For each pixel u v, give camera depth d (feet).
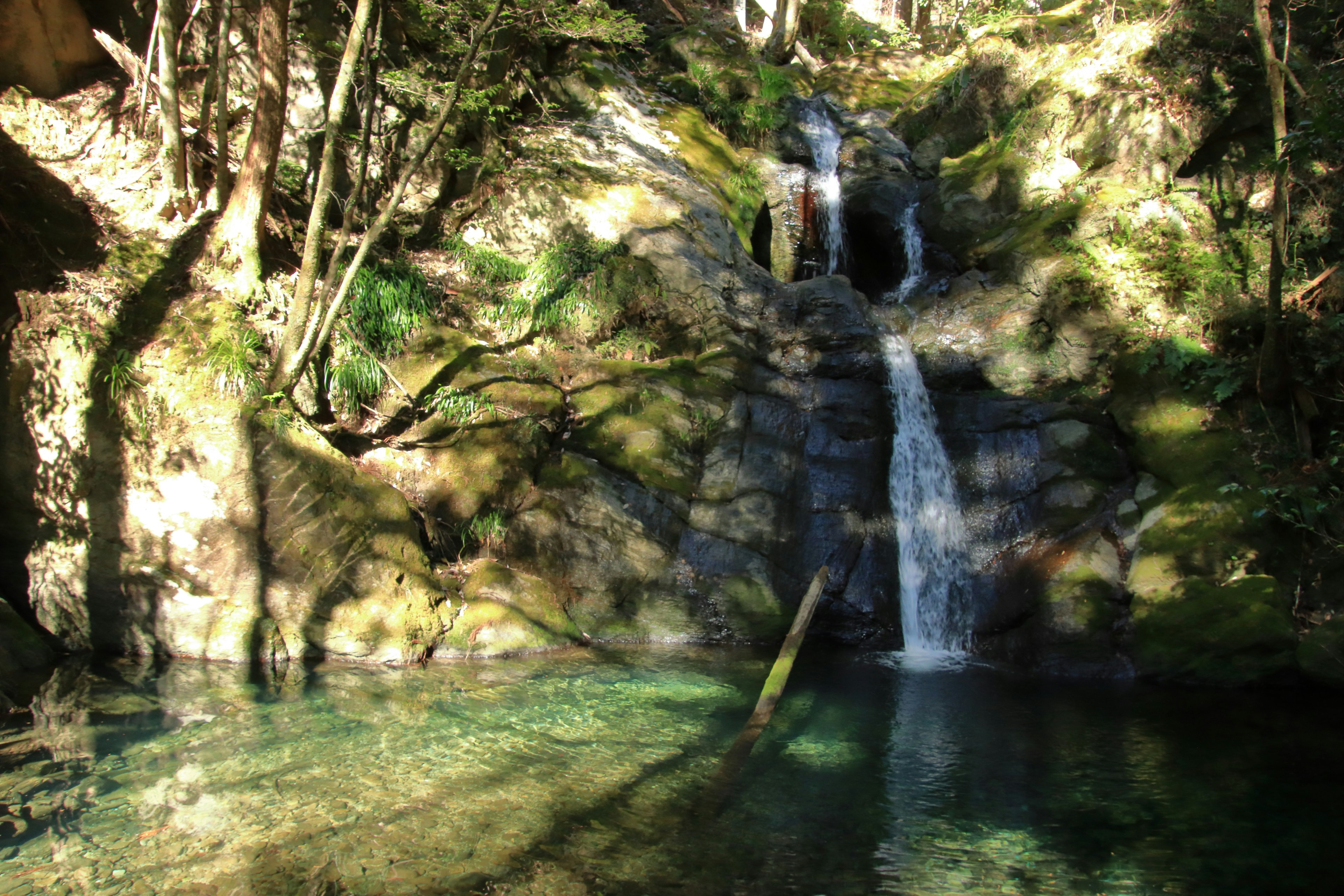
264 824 15.07
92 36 33.01
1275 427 29.71
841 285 38.32
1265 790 17.75
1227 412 30.35
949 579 31.73
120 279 27.30
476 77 39.32
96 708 20.71
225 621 25.40
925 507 33.45
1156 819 16.35
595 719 21.42
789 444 33.40
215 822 15.07
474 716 21.22
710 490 32.24
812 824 16.02
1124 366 32.48
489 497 29.99
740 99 51.29
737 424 33.53
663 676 25.50
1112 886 13.96
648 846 14.93
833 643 30.96
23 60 30.58
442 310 34.06
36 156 29.50
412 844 14.57
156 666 24.36
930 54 58.49
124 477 25.34
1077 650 27.20
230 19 30.25
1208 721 22.18
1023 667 27.96
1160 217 36.04
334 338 30.83
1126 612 27.78
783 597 31.04
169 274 28.35
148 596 25.48
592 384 33.60
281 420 26.08
